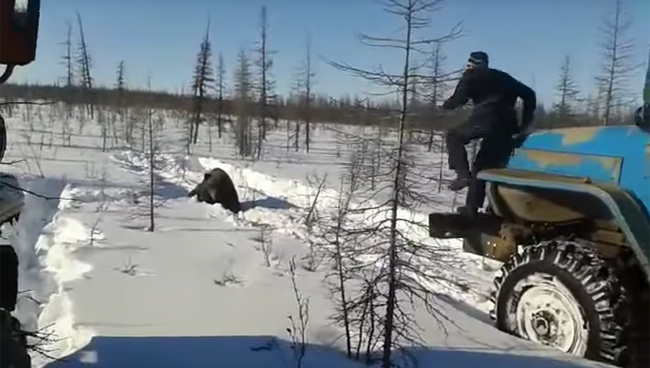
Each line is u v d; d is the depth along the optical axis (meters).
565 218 5.75
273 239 9.87
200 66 33.50
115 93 37.06
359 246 6.00
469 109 6.20
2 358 3.52
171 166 21.12
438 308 6.18
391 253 4.52
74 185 15.77
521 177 5.57
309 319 5.86
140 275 7.56
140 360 4.86
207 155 26.09
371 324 4.74
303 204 14.04
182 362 4.81
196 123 32.84
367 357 4.83
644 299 5.25
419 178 4.47
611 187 5.06
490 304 6.74
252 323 5.78
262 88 30.38
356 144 4.51
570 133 5.74
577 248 5.24
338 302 6.10
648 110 5.14
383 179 4.45
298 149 29.09
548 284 5.26
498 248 6.25
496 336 5.45
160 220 11.52
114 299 6.55
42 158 20.95
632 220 4.82
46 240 10.32
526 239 6.03
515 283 5.52
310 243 8.49
